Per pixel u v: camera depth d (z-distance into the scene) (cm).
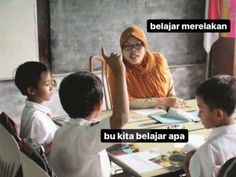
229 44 402
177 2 395
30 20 319
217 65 420
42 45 332
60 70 345
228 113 127
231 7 390
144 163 140
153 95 251
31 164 108
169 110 211
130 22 371
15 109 329
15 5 309
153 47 391
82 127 127
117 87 118
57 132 136
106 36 361
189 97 429
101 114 215
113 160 146
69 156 128
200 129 185
